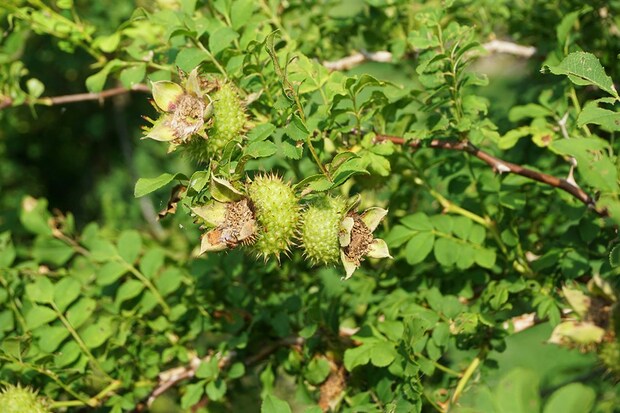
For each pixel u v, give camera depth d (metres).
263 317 0.70
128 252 0.73
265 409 0.58
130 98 1.24
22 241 0.96
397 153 0.67
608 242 0.67
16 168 1.27
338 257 0.59
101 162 1.33
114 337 0.70
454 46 0.64
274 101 0.64
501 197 0.67
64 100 0.78
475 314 0.65
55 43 1.00
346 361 0.63
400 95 0.66
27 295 0.71
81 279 0.76
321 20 0.77
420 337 0.62
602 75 0.57
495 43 0.77
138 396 0.70
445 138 0.68
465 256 0.67
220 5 0.68
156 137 0.59
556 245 0.67
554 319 0.64
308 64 0.65
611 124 0.57
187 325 0.72
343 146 0.65
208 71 0.65
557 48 0.71
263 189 0.58
